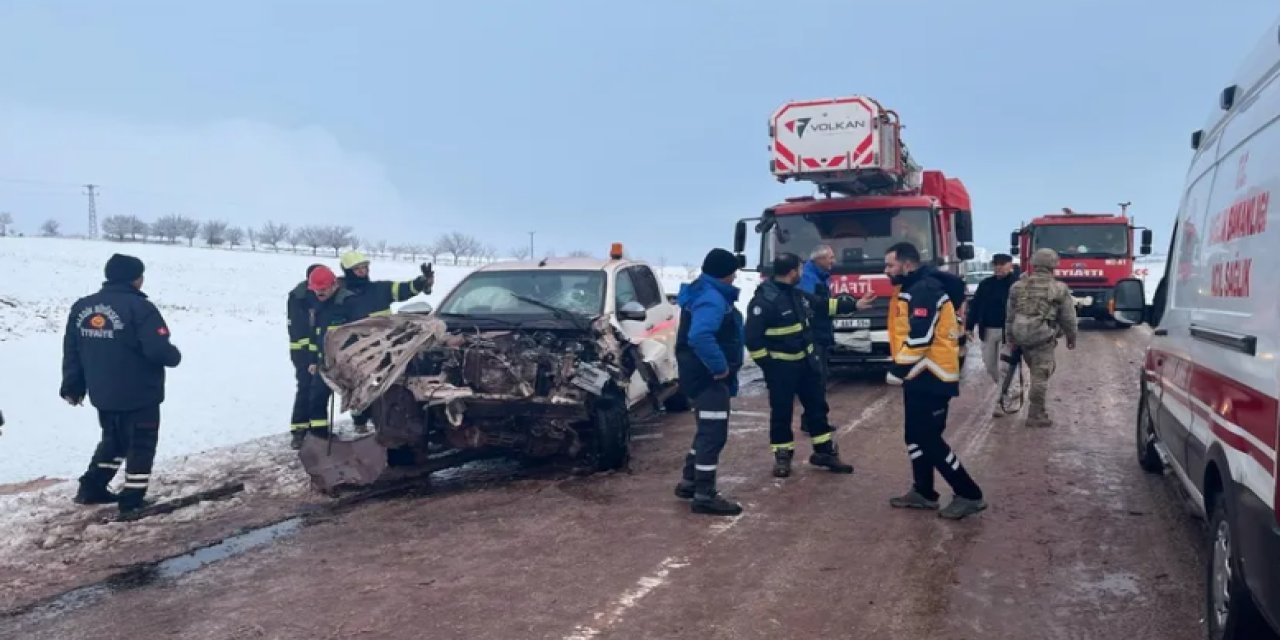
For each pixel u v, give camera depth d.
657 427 9.97
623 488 7.28
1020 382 10.66
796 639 4.35
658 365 8.39
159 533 6.18
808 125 12.09
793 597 4.88
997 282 10.35
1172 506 6.54
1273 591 3.20
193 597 5.00
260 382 12.41
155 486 7.36
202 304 31.91
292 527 6.32
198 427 9.68
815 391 7.64
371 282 9.17
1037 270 9.45
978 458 8.11
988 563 5.40
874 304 12.17
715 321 6.31
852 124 11.92
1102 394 11.75
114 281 6.73
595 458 7.81
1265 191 3.73
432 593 5.00
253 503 6.93
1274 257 3.49
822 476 7.59
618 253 9.66
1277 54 3.85
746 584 5.08
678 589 5.01
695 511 6.50
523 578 5.21
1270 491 3.28
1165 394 5.99
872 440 8.99
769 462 8.11
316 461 7.12
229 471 7.88
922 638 4.35
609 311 8.42
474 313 8.52
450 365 7.48
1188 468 5.05
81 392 6.86
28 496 6.97
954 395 6.27
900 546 5.73
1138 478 7.35
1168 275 6.45
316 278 8.67
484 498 7.03
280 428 9.95
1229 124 4.68
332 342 7.26
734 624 4.53
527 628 4.50
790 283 7.49
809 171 12.09
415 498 7.10
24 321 20.58
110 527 6.23
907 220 12.32
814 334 8.34
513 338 7.67
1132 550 5.60
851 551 5.64
